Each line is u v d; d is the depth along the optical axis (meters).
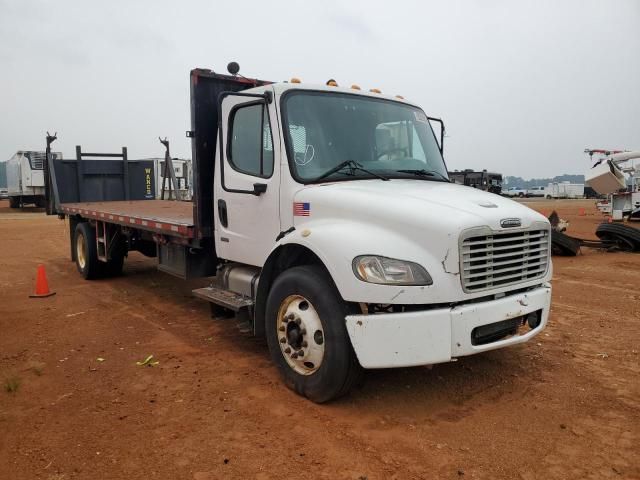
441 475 3.29
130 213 8.37
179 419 4.04
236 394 4.48
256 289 4.95
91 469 3.37
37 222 24.23
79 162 11.54
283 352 4.55
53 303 7.78
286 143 4.76
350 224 4.16
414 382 4.71
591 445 3.65
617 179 19.11
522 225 4.28
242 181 5.23
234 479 3.25
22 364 5.24
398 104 5.75
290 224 4.71
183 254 6.54
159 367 5.13
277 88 4.89
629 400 4.36
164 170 12.25
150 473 3.32
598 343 5.80
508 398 4.40
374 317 3.83
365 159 5.11
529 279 4.41
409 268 3.80
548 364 5.16
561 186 69.44
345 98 5.29
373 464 3.40
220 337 6.11
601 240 13.72
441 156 5.97
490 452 3.55
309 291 4.22
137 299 8.05
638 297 8.02
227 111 5.46
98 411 4.19
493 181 37.12
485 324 3.97
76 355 5.49
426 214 3.92
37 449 3.62
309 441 3.69
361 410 4.17
